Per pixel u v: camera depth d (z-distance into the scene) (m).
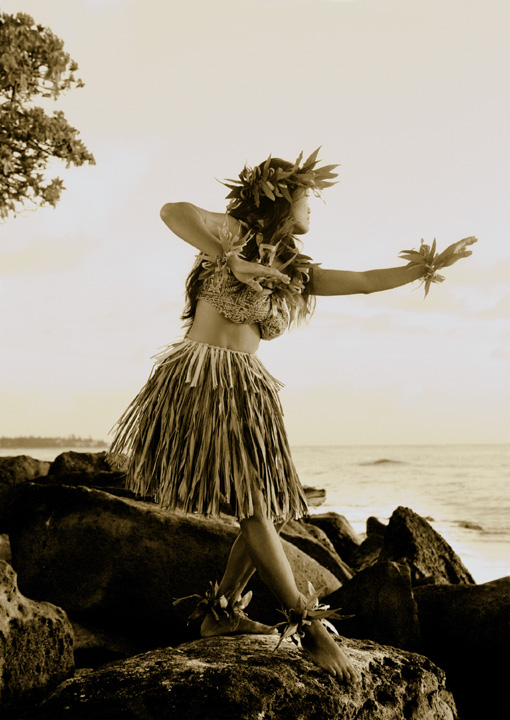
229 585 3.79
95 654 5.07
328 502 31.52
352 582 4.88
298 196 3.41
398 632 4.66
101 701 3.09
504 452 104.56
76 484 6.55
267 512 3.33
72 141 9.43
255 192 3.33
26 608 3.84
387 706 3.43
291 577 3.34
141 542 5.37
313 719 3.15
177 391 3.38
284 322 3.51
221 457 3.30
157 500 3.44
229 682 3.15
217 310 3.38
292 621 3.29
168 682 3.15
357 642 3.82
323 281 3.56
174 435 3.36
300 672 3.31
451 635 4.77
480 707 4.65
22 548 5.59
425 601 4.95
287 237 3.41
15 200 9.33
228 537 5.37
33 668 3.78
